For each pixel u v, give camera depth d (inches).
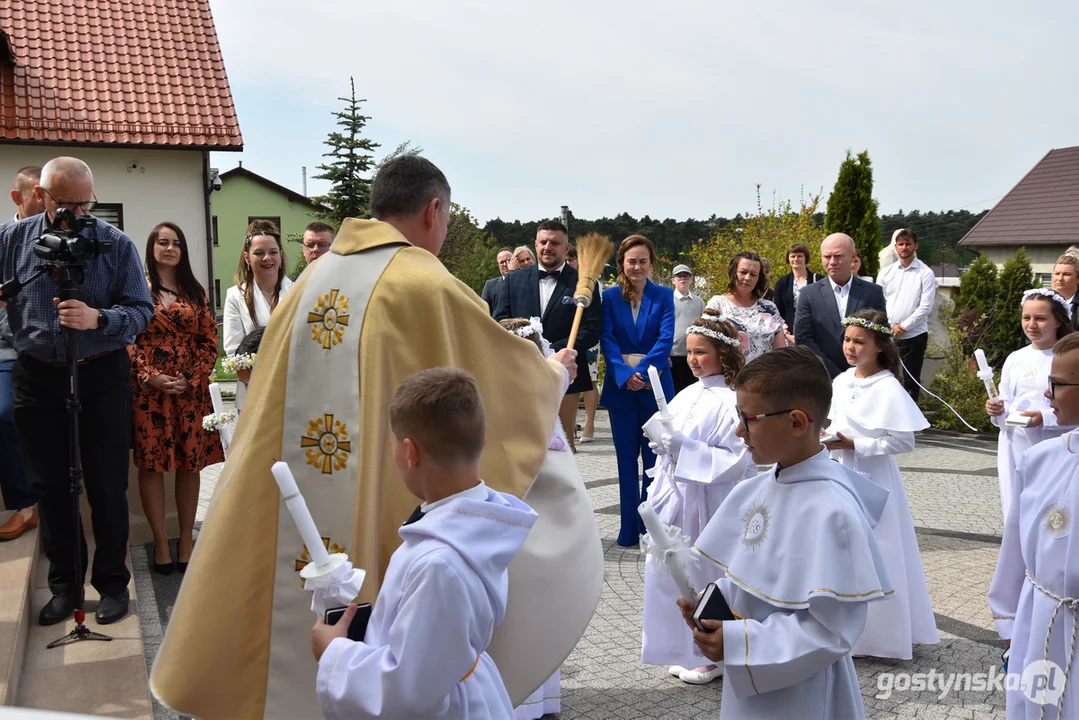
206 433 217.5
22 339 158.1
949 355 486.9
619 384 244.1
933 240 1998.0
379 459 96.1
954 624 188.9
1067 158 1433.3
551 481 106.9
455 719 72.8
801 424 87.5
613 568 227.9
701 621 84.3
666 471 165.0
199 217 684.7
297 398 98.8
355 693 68.6
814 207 669.3
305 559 96.3
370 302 98.3
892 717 147.3
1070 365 110.9
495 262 1062.4
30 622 161.9
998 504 293.4
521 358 103.2
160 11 733.3
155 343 208.5
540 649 102.3
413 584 70.6
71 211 147.9
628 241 258.2
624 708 151.3
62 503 162.7
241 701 95.2
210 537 97.0
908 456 384.8
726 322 165.2
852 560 81.8
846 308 267.0
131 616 166.9
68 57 684.1
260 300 232.2
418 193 105.6
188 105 685.3
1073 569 106.0
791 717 85.0
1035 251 1304.1
